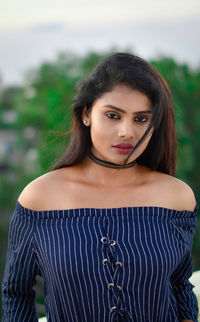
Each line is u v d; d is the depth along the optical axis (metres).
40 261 1.52
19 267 1.56
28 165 23.06
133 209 1.51
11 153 27.28
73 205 1.52
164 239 1.50
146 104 1.45
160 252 1.47
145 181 1.60
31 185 1.55
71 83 22.64
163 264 1.47
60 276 1.45
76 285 1.45
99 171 1.56
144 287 1.47
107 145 1.47
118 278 1.45
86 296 1.45
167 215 1.55
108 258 1.44
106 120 1.46
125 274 1.45
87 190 1.54
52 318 1.54
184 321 1.67
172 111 1.62
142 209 1.51
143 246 1.47
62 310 1.50
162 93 1.56
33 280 1.61
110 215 1.49
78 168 1.59
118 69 1.45
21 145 26.00
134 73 1.44
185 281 1.69
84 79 1.55
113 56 1.49
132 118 1.45
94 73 1.50
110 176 1.56
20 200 1.56
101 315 1.46
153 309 1.49
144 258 1.46
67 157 1.60
